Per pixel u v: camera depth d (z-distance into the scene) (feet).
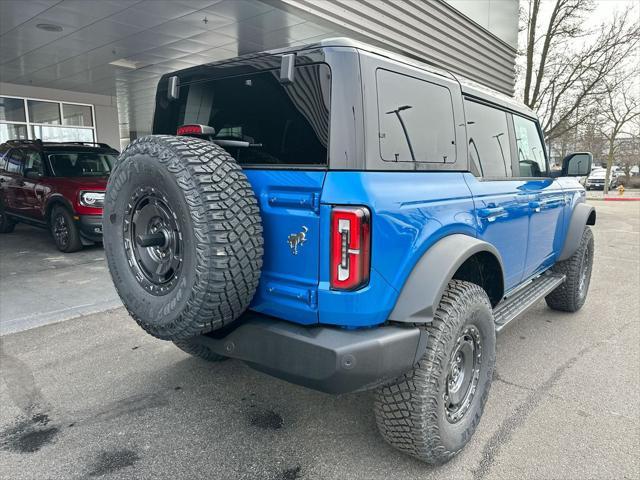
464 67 40.42
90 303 17.12
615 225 42.80
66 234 25.70
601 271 23.49
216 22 25.25
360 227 6.45
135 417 9.78
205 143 7.36
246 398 10.57
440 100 8.57
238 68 8.36
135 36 27.35
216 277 6.65
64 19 24.26
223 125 8.66
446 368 7.64
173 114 10.07
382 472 8.09
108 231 8.27
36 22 24.66
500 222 10.00
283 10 23.39
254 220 6.96
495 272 9.82
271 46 29.89
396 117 7.45
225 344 7.73
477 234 9.04
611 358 12.80
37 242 29.50
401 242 7.02
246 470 8.14
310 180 6.79
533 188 12.30
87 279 20.35
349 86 6.79
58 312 16.17
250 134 8.10
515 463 8.30
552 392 10.86
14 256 25.21
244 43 29.22
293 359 6.94
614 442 8.89
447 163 8.68
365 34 28.30
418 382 7.43
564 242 15.08
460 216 8.42
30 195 27.86
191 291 6.78
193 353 11.66
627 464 8.25
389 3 29.94
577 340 14.12
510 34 49.26
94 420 9.66
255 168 7.64
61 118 44.57
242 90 8.29
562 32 46.06
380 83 7.18
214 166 6.89
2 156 31.48
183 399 10.51
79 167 28.55
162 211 7.34
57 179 26.22
